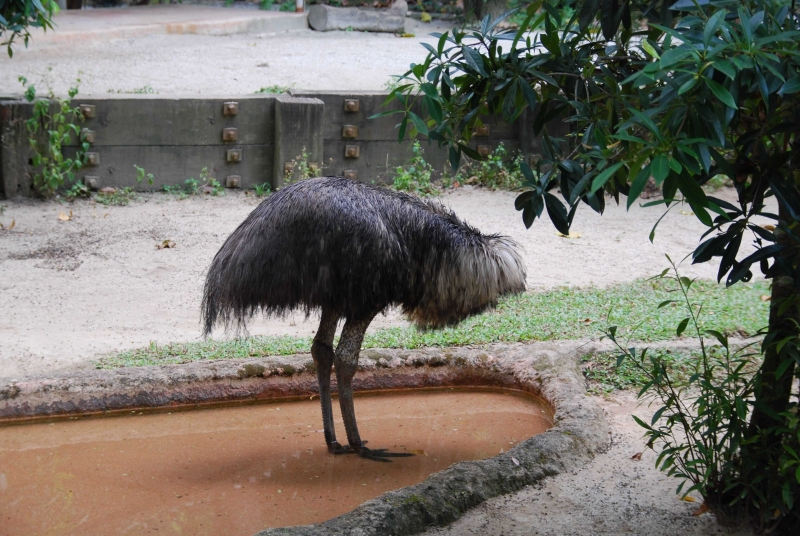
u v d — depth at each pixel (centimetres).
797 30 310
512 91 399
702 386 470
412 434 623
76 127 1189
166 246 1030
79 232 1077
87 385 641
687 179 304
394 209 532
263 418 649
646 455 550
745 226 389
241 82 1505
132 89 1411
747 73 315
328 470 559
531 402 680
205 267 966
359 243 512
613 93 403
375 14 2089
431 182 1334
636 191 291
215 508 505
